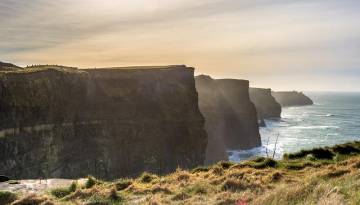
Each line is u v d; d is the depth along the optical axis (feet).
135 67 505.66
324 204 31.24
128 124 440.04
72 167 382.22
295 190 37.06
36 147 346.33
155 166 439.22
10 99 331.77
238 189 53.06
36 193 57.57
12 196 54.44
